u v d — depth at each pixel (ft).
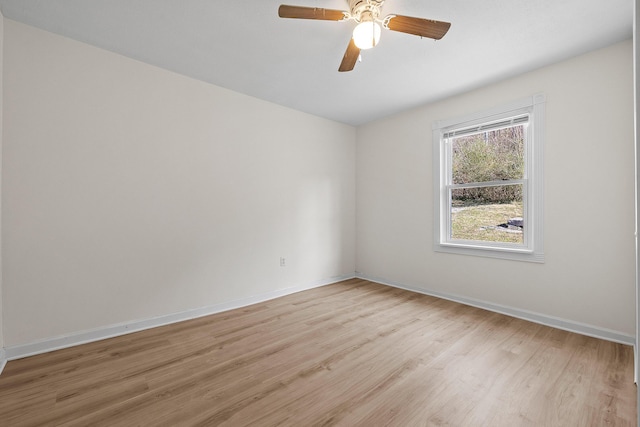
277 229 11.53
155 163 8.54
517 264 9.14
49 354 6.81
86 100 7.41
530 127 8.98
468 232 10.71
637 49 3.19
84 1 5.88
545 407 4.95
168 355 6.82
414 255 12.12
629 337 7.16
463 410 4.89
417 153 11.96
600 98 7.55
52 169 6.97
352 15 5.78
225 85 9.86
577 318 7.97
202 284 9.49
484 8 6.06
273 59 8.18
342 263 14.07
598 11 6.12
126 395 5.32
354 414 4.80
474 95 10.16
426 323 8.70
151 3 5.94
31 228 6.73
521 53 7.79
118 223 7.91
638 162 3.25
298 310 9.93
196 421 4.65
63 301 7.14
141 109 8.29
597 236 7.64
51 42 6.95
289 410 4.91
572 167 8.01
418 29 5.80
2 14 6.29
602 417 4.69
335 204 13.71
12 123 6.48
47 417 4.74
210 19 6.45
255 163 10.85
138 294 8.25
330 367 6.27
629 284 7.20
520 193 9.37
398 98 10.94
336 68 8.69
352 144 14.51
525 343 7.34
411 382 5.71
